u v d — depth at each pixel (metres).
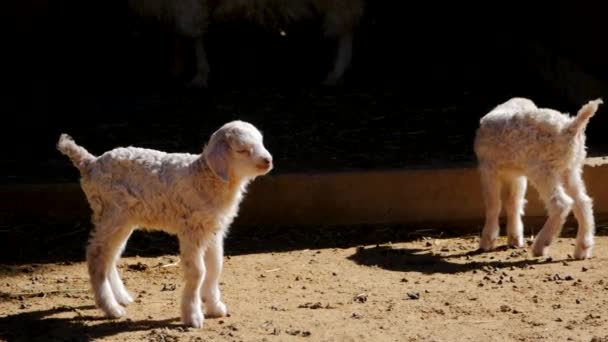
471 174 13.69
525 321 9.83
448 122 16.72
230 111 17.34
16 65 18.55
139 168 9.70
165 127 16.56
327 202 13.64
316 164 14.49
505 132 12.06
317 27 20.50
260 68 20.11
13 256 12.34
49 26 18.83
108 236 9.83
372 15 21.52
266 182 13.58
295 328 9.65
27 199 13.47
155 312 10.22
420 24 21.77
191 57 19.81
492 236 12.48
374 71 19.83
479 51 20.80
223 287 11.10
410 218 13.73
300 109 17.44
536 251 12.11
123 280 11.39
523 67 19.39
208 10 18.56
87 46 20.28
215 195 9.50
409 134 16.09
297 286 11.13
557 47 18.05
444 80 19.14
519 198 12.59
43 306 10.50
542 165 11.82
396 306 10.34
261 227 13.56
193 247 9.57
